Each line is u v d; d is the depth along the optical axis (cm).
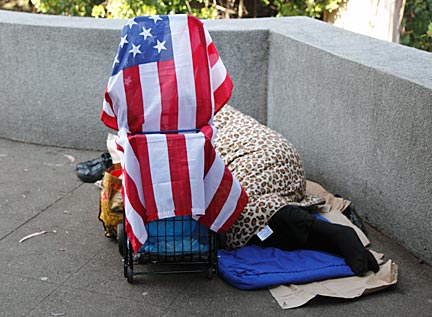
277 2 925
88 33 529
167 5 909
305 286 353
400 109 382
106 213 395
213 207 349
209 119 345
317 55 459
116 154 466
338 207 428
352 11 845
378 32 831
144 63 339
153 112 340
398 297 348
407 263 380
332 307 340
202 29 345
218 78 354
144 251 360
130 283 362
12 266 381
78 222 434
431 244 372
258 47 527
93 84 542
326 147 463
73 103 552
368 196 423
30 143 573
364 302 344
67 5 945
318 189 454
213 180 345
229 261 369
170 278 367
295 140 504
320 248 380
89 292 356
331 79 446
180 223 357
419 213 378
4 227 426
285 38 500
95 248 401
